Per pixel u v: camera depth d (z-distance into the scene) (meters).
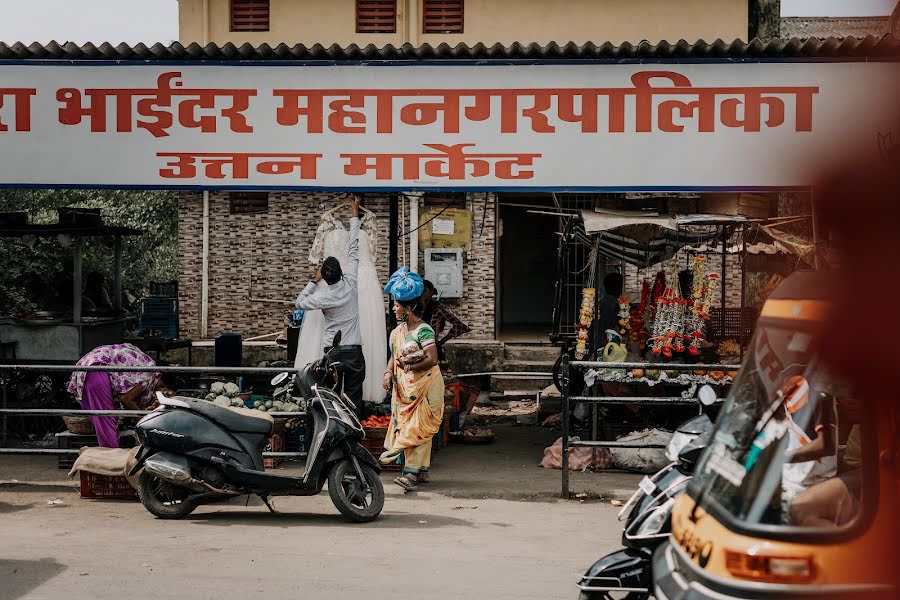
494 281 19.20
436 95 9.59
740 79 9.38
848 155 1.89
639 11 19.47
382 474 9.84
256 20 19.94
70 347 11.69
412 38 19.59
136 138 9.73
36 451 8.88
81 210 12.53
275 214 19.92
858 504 3.14
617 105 9.47
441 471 10.07
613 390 10.59
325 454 7.62
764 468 3.39
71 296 12.81
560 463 10.28
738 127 9.40
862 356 2.14
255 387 11.95
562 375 8.77
